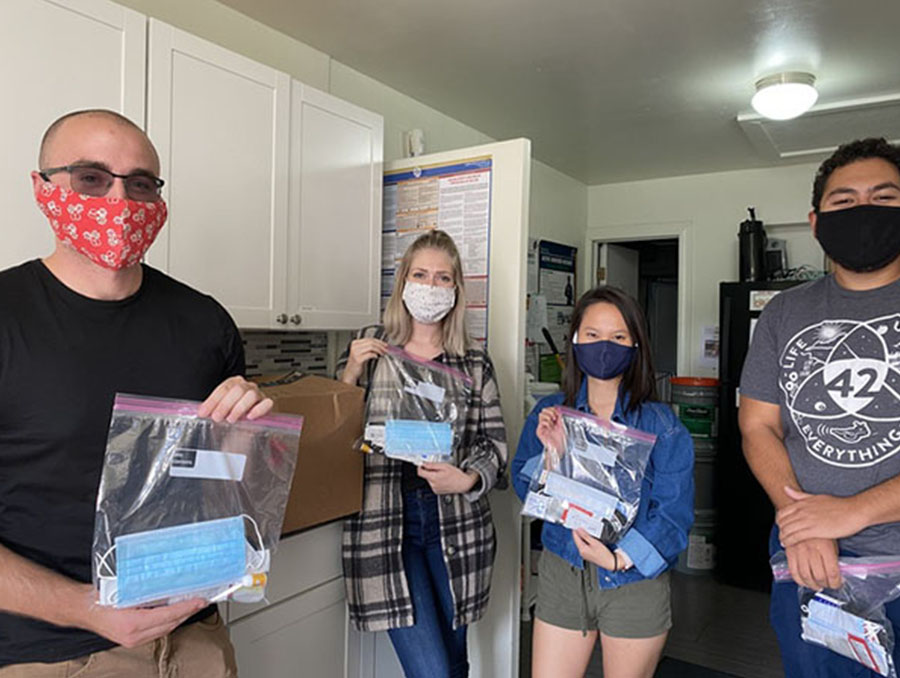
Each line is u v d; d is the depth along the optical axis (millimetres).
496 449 1653
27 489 924
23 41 1280
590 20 2209
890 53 2432
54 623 878
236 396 995
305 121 1923
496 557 1989
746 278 3689
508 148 1991
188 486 960
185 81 1583
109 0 1428
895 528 1164
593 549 1362
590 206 4777
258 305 1790
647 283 5605
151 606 887
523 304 1980
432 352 1683
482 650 2020
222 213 1683
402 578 1549
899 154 1214
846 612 1125
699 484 3699
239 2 2082
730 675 2512
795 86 2572
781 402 1338
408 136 2682
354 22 2230
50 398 933
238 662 1446
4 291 958
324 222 1998
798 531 1164
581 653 1492
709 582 3562
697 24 2229
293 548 1560
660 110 3100
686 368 4422
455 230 2107
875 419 1187
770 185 4133
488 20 2217
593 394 1562
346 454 1541
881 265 1207
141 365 1024
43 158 992
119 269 1001
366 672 1785
